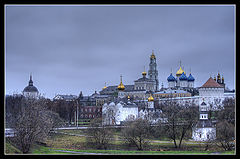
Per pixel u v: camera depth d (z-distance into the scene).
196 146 169.12
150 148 161.38
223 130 167.12
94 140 172.75
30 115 150.25
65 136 184.50
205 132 192.50
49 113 198.38
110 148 158.38
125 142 171.25
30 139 138.88
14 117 165.00
